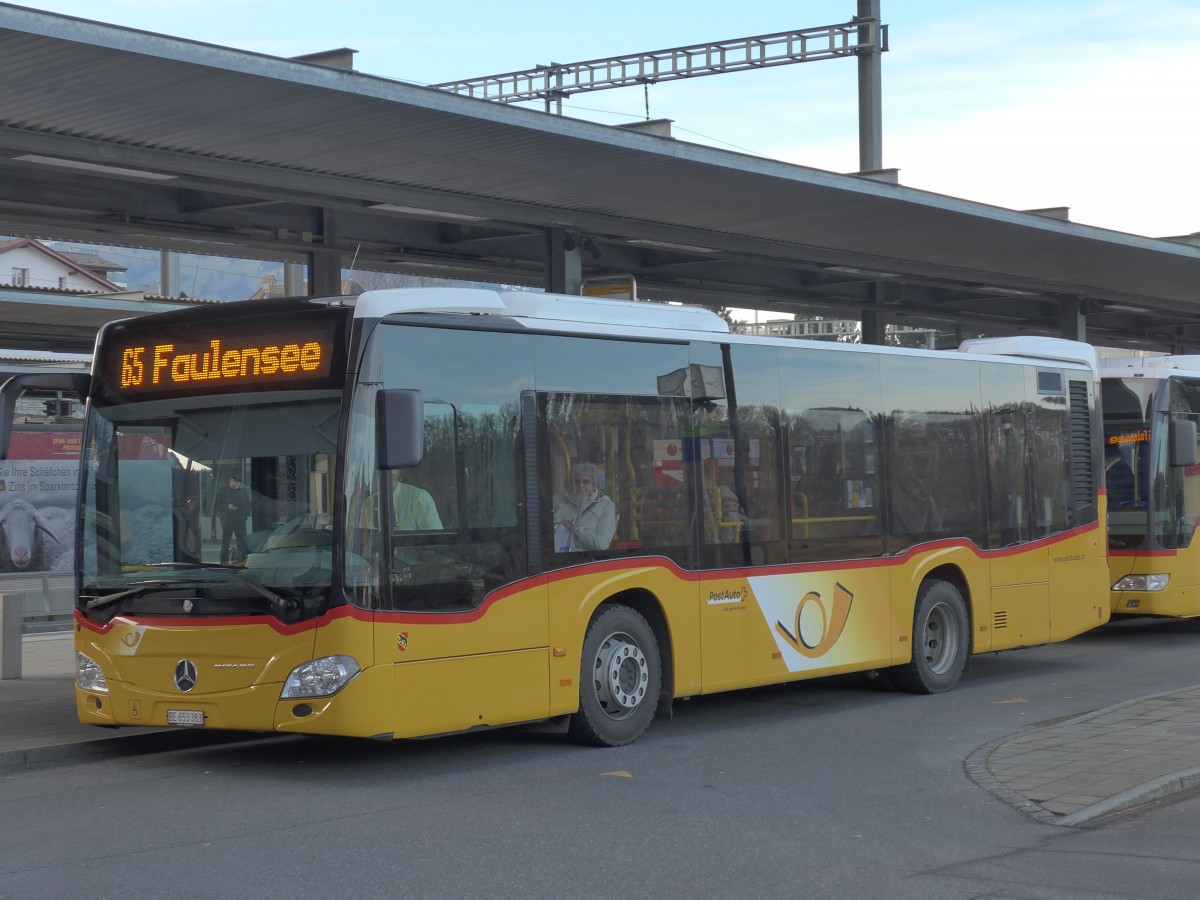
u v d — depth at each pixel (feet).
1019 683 48.70
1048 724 38.14
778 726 39.73
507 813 27.91
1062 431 51.47
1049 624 50.24
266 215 62.80
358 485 30.35
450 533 31.96
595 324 36.06
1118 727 36.37
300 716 29.99
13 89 41.34
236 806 28.71
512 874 23.08
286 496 30.78
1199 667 52.70
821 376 42.22
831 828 26.58
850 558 42.57
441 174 54.19
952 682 46.52
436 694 31.32
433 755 34.94
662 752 35.27
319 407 30.73
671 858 24.21
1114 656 56.80
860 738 37.42
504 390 33.58
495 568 32.81
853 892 22.03
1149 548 60.59
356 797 29.63
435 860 24.02
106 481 33.06
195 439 32.07
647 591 36.73
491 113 46.70
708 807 28.50
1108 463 61.72
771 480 40.27
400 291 31.78
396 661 30.55
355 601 30.04
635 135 51.21
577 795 29.76
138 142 48.06
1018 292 93.09
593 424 35.58
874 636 43.27
